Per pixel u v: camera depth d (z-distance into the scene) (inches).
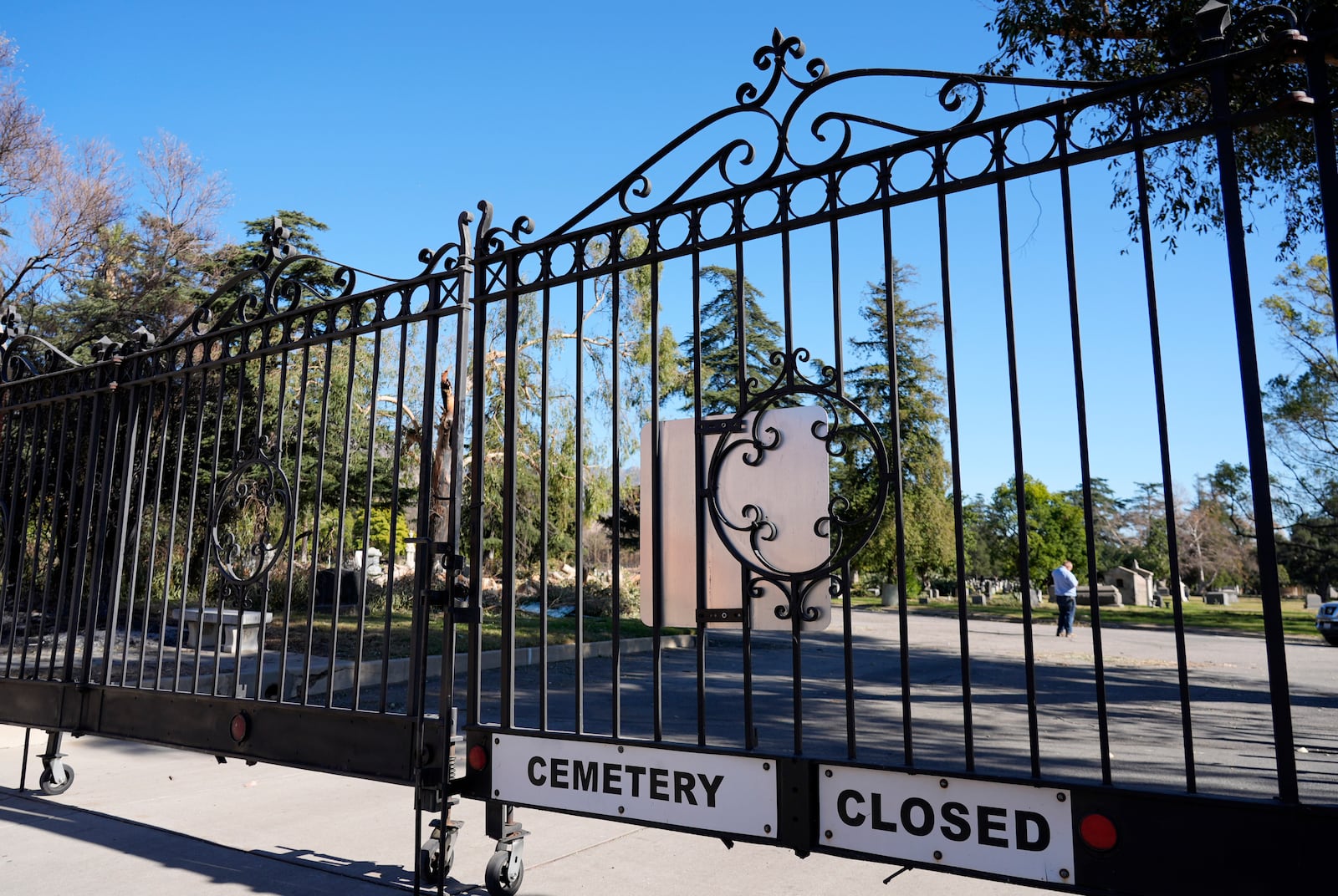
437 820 138.2
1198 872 86.1
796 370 118.2
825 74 119.6
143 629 180.9
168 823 177.5
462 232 149.6
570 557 788.0
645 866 151.9
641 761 121.3
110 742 273.4
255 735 160.4
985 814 97.5
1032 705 97.2
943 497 992.9
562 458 701.3
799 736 111.0
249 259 765.9
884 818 103.3
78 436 201.6
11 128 812.6
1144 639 762.2
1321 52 90.7
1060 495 1727.4
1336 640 707.4
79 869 145.9
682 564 125.7
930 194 109.2
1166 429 90.4
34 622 427.5
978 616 1109.1
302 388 163.2
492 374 655.8
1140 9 281.6
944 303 105.5
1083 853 92.0
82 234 852.0
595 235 137.0
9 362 229.3
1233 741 270.2
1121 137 100.3
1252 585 1972.2
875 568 1027.9
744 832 111.7
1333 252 87.3
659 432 131.7
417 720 139.9
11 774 225.1
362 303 160.2
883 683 433.4
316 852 159.3
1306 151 265.3
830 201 117.0
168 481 439.8
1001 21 305.6
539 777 130.3
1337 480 757.9
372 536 1062.4
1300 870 81.4
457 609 142.8
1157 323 93.0
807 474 117.0
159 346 191.5
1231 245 90.9
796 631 112.7
